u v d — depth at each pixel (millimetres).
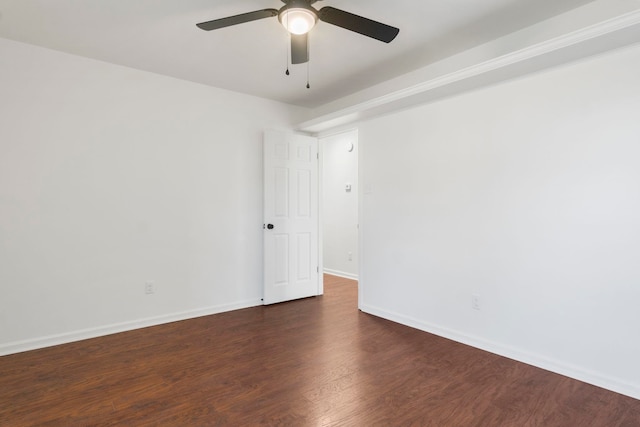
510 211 2633
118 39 2656
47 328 2830
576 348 2324
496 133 2701
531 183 2521
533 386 2227
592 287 2256
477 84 2730
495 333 2727
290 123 4289
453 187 2988
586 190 2273
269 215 3975
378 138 3627
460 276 2945
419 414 1933
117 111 3115
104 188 3062
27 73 2734
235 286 3850
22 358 2604
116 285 3133
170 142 3398
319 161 4414
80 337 2961
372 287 3711
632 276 2107
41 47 2781
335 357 2646
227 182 3770
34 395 2105
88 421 1862
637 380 2090
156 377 2326
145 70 3234
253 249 3979
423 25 2475
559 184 2389
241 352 2729
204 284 3633
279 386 2217
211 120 3654
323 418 1892
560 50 2152
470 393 2146
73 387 2197
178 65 3129
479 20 2420
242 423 1845
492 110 2725
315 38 2637
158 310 3357
